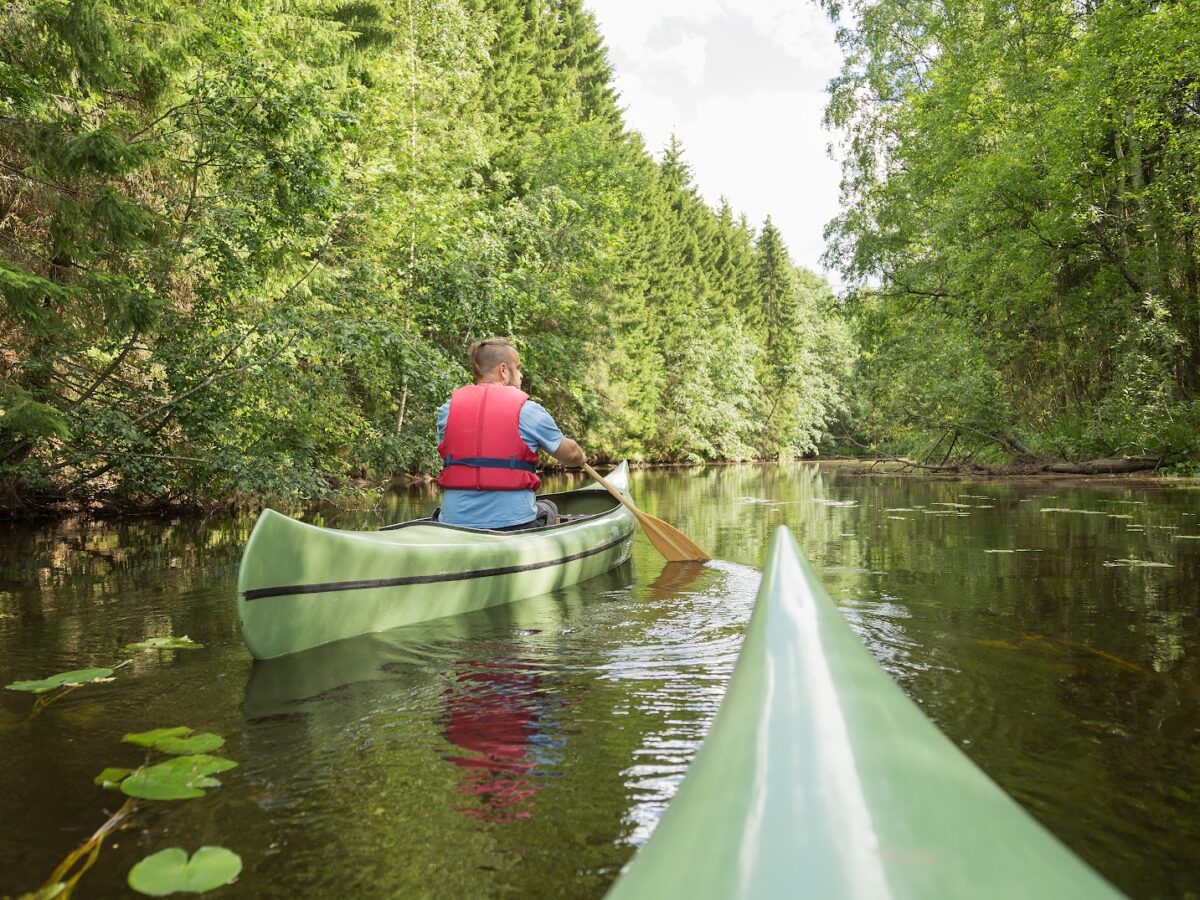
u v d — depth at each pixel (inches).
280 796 49.3
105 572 154.9
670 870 18.5
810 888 16.6
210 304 275.9
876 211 705.0
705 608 114.7
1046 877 17.6
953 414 534.9
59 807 48.0
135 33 250.1
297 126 253.0
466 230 432.1
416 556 103.5
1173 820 45.2
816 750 22.1
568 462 147.1
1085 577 130.9
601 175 764.0
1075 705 65.8
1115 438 461.4
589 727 62.0
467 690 73.0
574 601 121.3
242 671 80.7
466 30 621.3
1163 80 418.6
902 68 714.2
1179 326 467.5
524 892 37.6
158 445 271.7
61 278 237.5
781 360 1530.5
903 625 96.5
